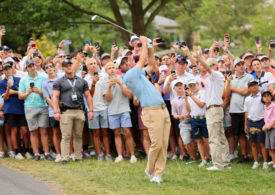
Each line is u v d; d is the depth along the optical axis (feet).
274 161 77.71
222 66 91.76
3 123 90.12
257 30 268.41
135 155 93.20
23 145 94.17
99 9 178.50
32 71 87.76
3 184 62.95
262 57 86.89
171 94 87.35
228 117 87.04
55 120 86.02
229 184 67.36
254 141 79.51
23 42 174.91
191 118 82.74
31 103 86.89
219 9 192.34
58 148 86.53
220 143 78.23
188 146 85.10
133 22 163.43
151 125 65.92
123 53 88.38
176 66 88.17
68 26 171.32
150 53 68.64
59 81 83.15
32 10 167.22
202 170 77.10
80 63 94.99
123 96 87.61
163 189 63.52
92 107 84.99
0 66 92.94
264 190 63.46
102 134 88.94
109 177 70.28
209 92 77.36
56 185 63.77
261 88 83.51
